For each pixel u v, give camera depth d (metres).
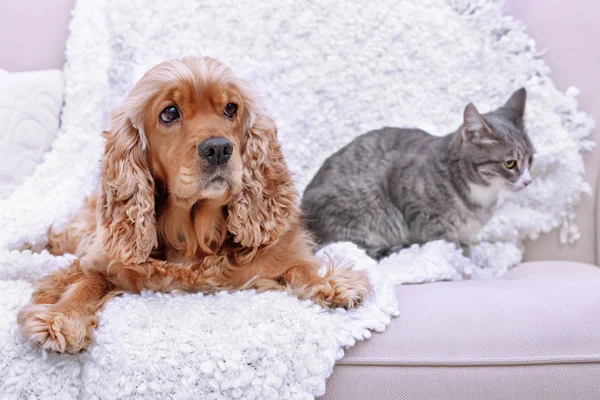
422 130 2.48
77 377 1.47
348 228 2.33
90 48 2.48
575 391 1.44
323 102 2.55
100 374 1.45
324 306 1.61
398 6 2.55
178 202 1.69
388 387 1.45
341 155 2.41
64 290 1.72
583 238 2.49
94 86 2.45
